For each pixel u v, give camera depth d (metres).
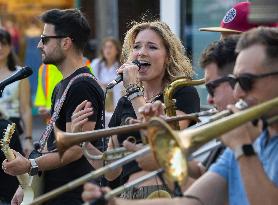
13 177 12.28
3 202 12.30
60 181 10.39
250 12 7.21
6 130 10.69
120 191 6.51
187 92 9.63
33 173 10.27
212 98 7.65
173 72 10.21
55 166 10.21
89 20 24.58
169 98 9.52
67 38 10.82
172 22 17.81
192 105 9.61
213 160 7.77
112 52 20.02
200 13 17.50
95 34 24.33
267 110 6.17
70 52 10.85
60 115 10.46
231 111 6.67
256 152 6.43
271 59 6.56
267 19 7.05
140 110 8.27
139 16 20.58
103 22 22.70
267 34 6.60
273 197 6.20
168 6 17.89
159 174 6.78
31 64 27.95
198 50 17.47
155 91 10.21
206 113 7.89
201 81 9.64
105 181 10.09
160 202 6.80
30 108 16.81
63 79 10.77
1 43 15.54
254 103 6.62
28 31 28.84
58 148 8.41
